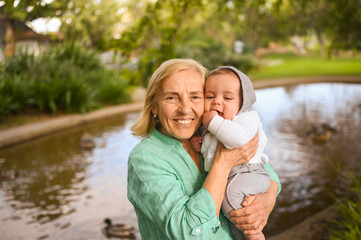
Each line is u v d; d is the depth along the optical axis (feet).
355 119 41.32
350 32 25.35
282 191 20.79
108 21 81.10
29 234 17.37
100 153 29.99
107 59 67.36
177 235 4.37
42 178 24.59
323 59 150.51
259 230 5.08
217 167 4.79
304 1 24.44
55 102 42.98
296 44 191.01
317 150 28.91
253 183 5.25
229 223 5.35
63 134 36.52
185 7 19.30
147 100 5.37
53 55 54.65
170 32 19.11
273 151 28.91
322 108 49.06
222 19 148.87
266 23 149.18
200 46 130.72
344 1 21.49
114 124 41.14
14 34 60.03
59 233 17.44
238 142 4.80
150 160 4.88
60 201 21.03
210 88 5.40
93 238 16.92
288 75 93.86
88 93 45.32
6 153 30.32
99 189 22.66
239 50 163.02
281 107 50.57
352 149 28.73
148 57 18.65
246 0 23.20
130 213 19.49
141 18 18.90
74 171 25.84
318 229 14.32
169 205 4.48
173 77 5.04
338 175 22.75
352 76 83.10
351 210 13.85
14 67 48.83
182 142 5.40
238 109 5.36
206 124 5.08
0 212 19.71
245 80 5.41
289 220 17.15
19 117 39.96
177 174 5.01
